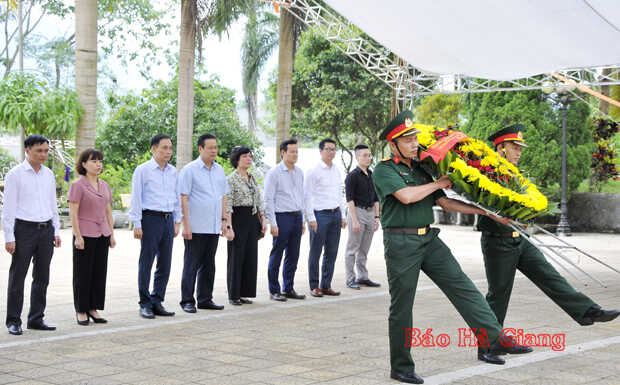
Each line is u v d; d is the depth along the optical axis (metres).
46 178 6.11
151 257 6.78
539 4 8.14
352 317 6.90
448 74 12.29
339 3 9.41
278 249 7.93
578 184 19.61
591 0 7.77
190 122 17.91
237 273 7.53
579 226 19.62
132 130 24.42
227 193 7.41
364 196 8.85
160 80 25.55
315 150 31.53
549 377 4.65
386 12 9.31
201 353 5.30
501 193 4.68
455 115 25.39
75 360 5.02
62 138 18.39
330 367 4.90
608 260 12.38
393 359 4.56
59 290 8.30
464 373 4.74
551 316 6.98
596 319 5.17
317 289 8.24
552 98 19.02
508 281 5.37
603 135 20.48
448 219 21.61
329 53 27.28
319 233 8.16
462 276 4.73
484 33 9.45
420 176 4.76
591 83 11.88
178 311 7.16
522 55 10.30
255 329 6.26
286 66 18.56
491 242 5.36
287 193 7.91
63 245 13.72
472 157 4.90
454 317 6.86
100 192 6.35
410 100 13.08
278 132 18.77
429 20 9.28
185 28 17.62
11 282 5.95
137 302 7.61
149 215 6.75
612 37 8.95
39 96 17.03
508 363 5.04
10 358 5.07
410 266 4.54
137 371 4.74
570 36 9.12
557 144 19.30
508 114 19.50
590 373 4.76
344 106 27.47
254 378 4.59
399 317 4.54
